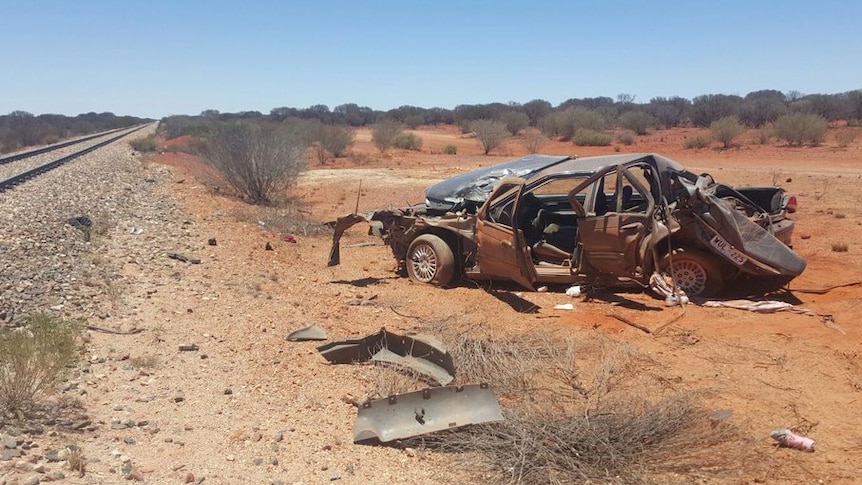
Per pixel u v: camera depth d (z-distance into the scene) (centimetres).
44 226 1296
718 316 841
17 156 3328
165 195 2008
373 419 549
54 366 564
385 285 1055
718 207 878
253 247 1295
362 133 7594
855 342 743
